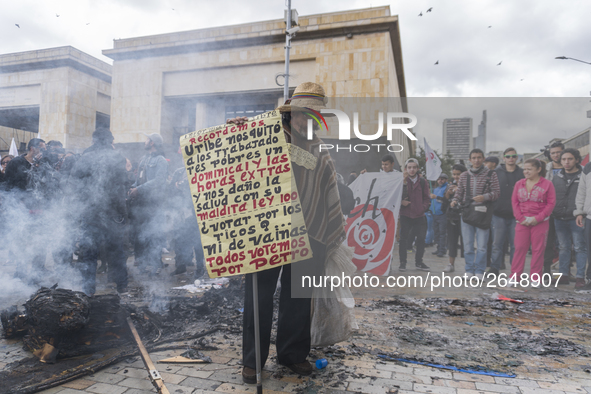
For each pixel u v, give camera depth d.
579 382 2.07
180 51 14.83
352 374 2.16
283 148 2.05
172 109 15.72
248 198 2.05
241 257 2.00
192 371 2.18
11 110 19.05
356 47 13.37
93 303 2.47
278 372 2.18
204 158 2.14
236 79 14.58
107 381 2.03
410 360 2.36
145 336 2.67
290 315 2.14
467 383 2.05
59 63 17.72
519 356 2.44
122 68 15.40
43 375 2.05
